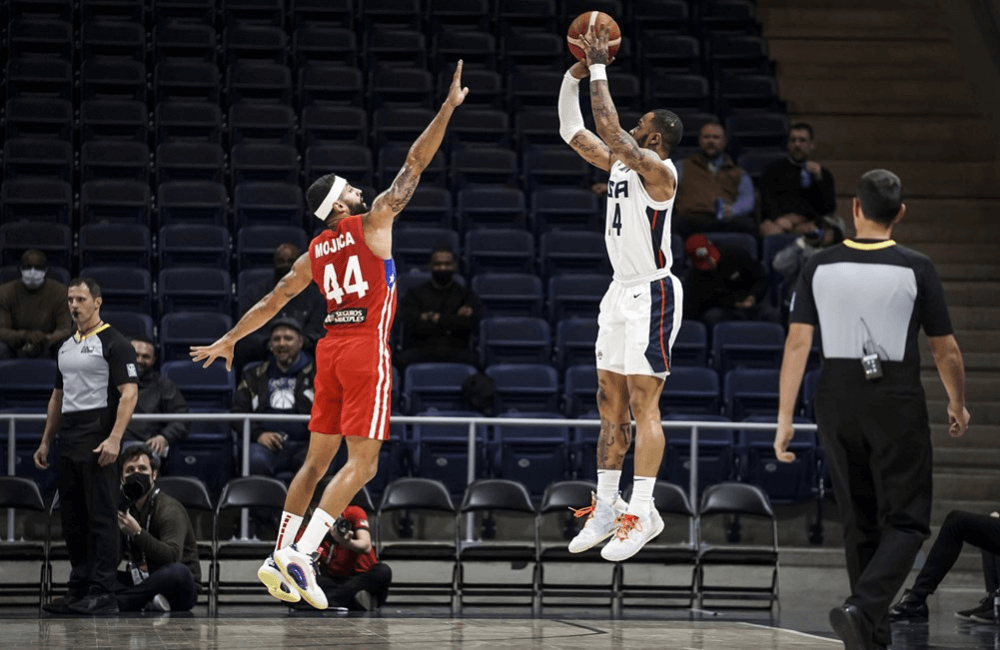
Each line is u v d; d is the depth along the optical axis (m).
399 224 34.69
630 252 14.57
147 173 35.78
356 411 14.98
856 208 14.20
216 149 36.22
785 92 41.69
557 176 36.84
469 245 33.44
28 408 27.36
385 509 24.64
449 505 24.80
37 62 38.16
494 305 32.00
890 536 13.33
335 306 15.34
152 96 39.44
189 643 17.28
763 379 29.30
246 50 40.34
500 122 38.66
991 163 39.34
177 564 22.30
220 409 28.25
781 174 35.81
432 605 25.00
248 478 24.39
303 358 27.09
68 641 17.47
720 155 35.75
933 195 38.81
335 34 41.22
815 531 27.73
